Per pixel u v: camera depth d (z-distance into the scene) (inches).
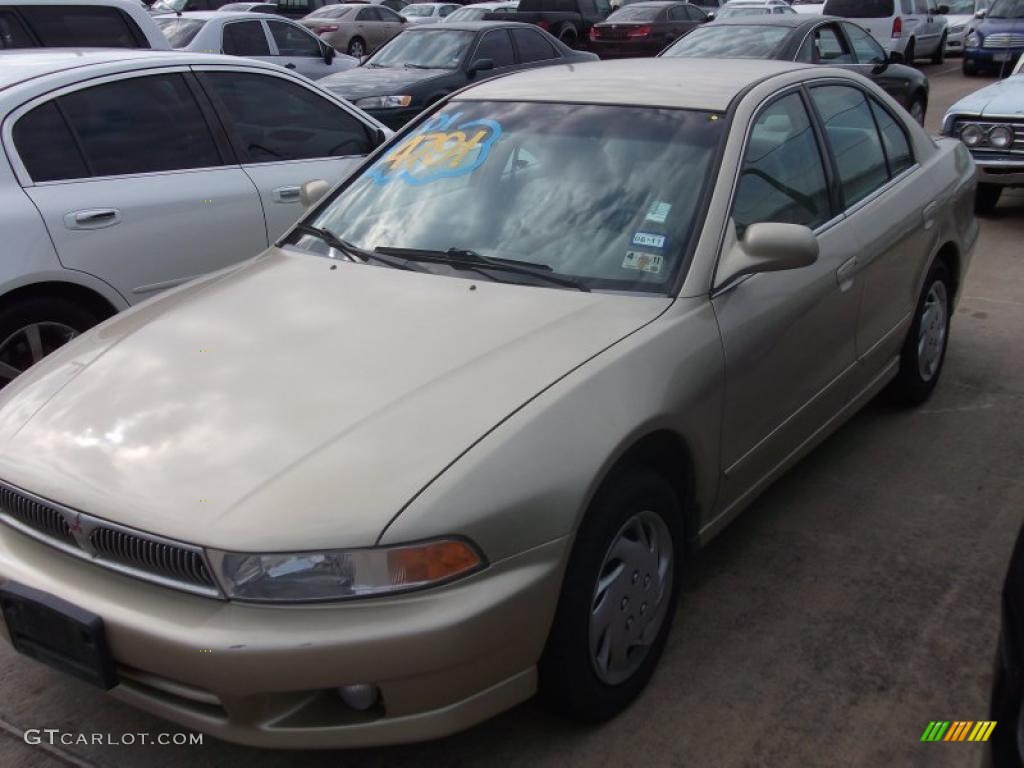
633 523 111.9
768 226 123.9
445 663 91.7
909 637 129.7
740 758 109.7
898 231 168.1
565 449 100.5
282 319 122.9
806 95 156.7
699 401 118.0
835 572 144.3
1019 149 335.9
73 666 99.4
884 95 184.4
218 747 113.4
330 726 93.7
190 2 889.5
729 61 168.6
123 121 197.5
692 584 141.8
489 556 93.8
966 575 143.3
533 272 127.3
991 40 758.5
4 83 186.7
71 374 118.3
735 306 127.0
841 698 118.6
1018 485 168.2
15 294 179.9
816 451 181.3
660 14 756.6
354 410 102.2
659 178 133.4
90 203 186.2
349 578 90.0
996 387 207.9
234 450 98.7
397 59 470.3
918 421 192.7
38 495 101.1
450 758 110.3
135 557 95.3
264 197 213.2
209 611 91.9
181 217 199.2
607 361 109.9
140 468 98.8
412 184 148.6
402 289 127.3
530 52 495.8
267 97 223.0
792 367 139.9
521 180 140.4
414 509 91.3
